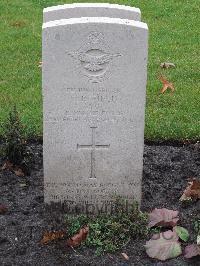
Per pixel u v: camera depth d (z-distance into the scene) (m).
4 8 5.54
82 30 2.79
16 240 2.92
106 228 2.97
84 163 3.03
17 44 4.87
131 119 2.95
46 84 2.88
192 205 3.15
